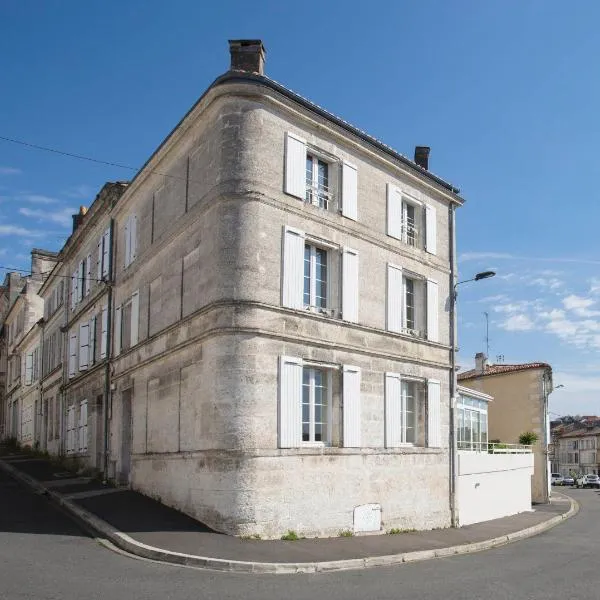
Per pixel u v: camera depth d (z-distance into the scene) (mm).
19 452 33375
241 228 13992
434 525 17922
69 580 9062
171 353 15969
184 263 15914
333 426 15234
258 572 10672
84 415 23125
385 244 17359
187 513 14359
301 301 14695
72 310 27094
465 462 20406
